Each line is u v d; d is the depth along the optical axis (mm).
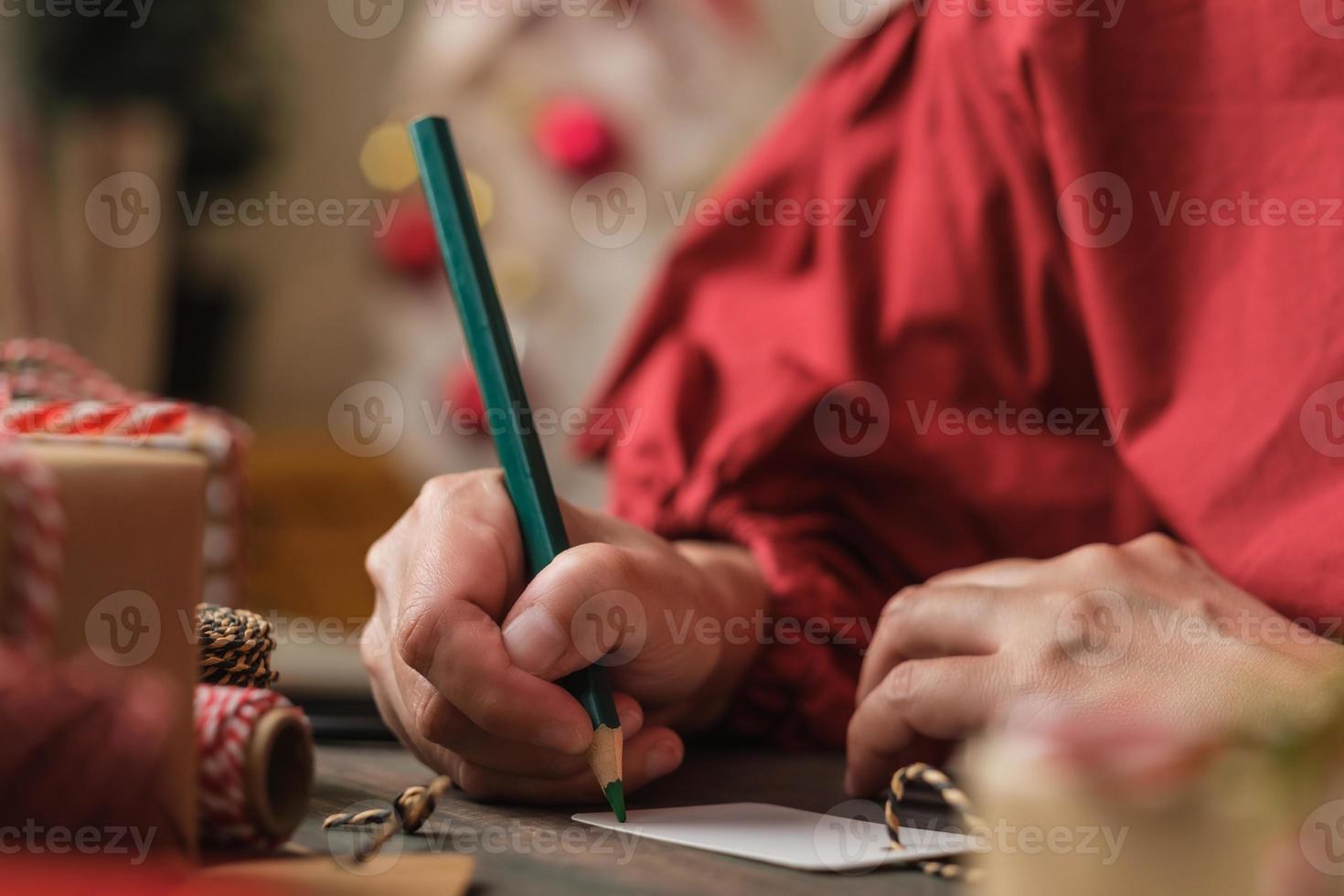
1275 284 622
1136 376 650
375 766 547
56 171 2197
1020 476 725
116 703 267
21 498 279
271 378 2764
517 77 1729
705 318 849
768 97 1735
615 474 808
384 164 2033
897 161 809
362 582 2000
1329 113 638
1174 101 672
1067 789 270
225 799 340
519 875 350
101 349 2205
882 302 782
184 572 312
